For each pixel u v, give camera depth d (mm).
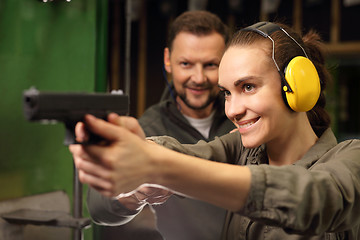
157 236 1022
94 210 770
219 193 537
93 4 895
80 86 873
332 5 3635
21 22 718
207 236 1234
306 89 686
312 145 791
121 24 2865
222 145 911
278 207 547
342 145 739
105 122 465
